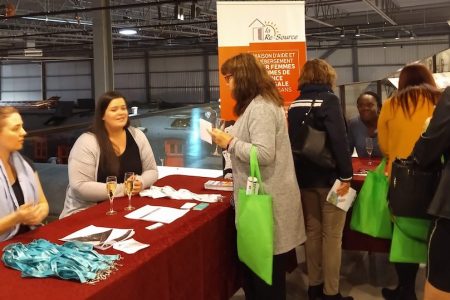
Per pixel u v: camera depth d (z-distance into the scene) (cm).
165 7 1116
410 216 199
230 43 294
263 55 297
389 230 246
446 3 1162
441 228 168
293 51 299
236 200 203
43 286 132
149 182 246
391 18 1178
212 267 203
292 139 230
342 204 229
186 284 179
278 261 204
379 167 255
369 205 249
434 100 229
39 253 148
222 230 211
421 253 218
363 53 1677
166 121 605
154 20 1245
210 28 1462
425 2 1163
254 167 188
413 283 255
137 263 148
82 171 229
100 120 236
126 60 2111
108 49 714
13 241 169
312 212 245
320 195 237
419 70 236
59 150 848
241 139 198
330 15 1298
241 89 196
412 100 231
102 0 709
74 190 229
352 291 285
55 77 2191
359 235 287
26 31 1474
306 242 253
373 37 1550
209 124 206
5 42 1759
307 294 285
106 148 232
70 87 2164
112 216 200
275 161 197
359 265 322
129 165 244
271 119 191
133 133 253
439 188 167
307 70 230
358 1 1082
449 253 165
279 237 201
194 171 429
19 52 1889
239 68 196
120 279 137
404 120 232
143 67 2086
